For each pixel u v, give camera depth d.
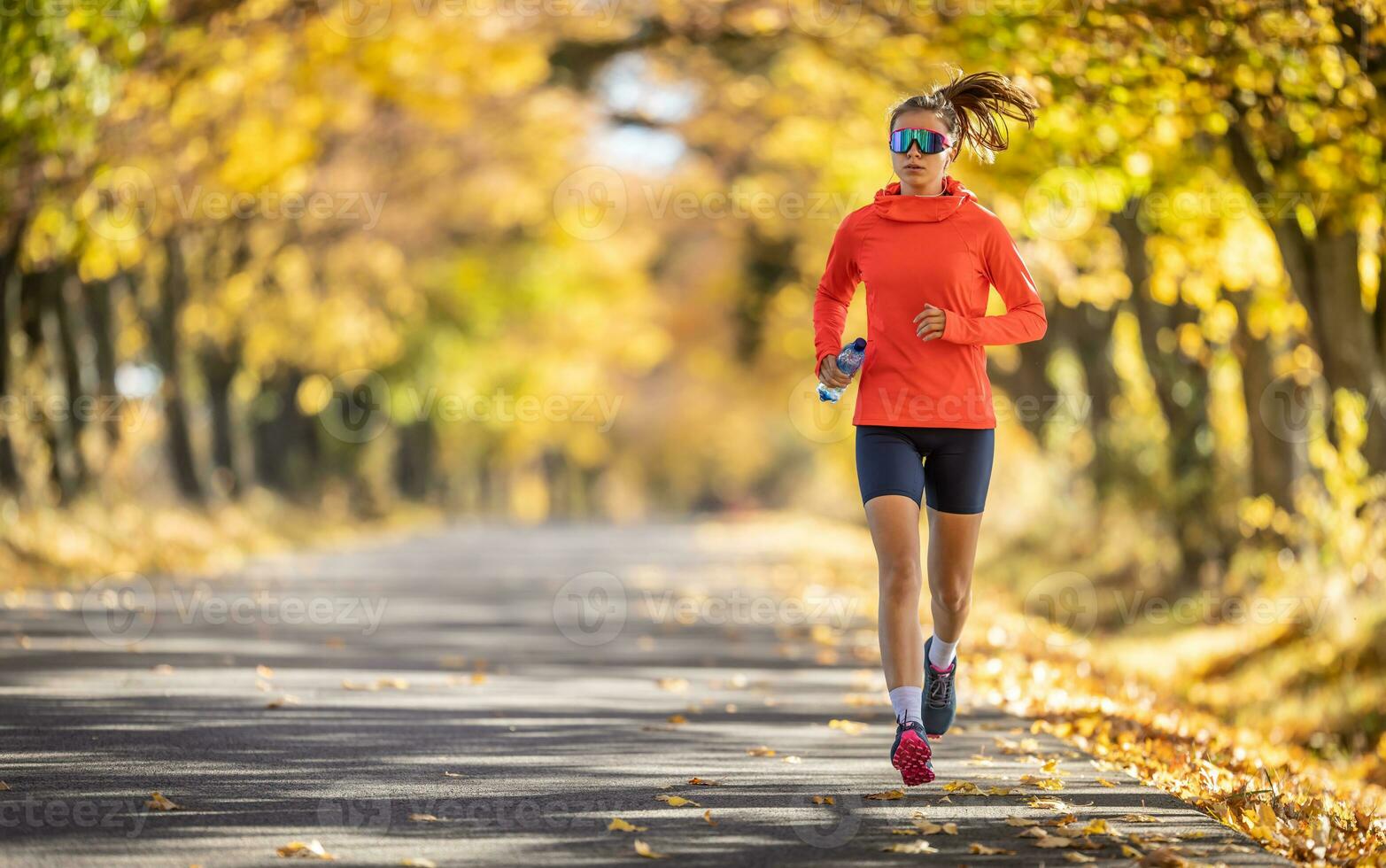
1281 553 27.92
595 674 18.83
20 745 12.60
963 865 8.90
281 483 75.69
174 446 53.50
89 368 47.69
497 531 78.19
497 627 25.11
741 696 16.84
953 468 10.40
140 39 24.59
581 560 47.75
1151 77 19.59
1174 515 32.50
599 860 9.02
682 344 96.88
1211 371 32.19
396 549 55.00
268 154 36.06
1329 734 19.70
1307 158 19.16
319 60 33.88
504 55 38.66
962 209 10.43
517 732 13.87
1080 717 14.90
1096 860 8.98
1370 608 22.62
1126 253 30.31
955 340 10.10
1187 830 9.75
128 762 11.91
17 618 24.16
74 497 40.84
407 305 63.31
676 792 11.06
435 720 14.49
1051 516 43.94
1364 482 23.00
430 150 51.47
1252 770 12.80
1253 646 24.17
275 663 18.98
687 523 94.94
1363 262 22.14
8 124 24.19
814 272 62.47
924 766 9.88
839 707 16.05
